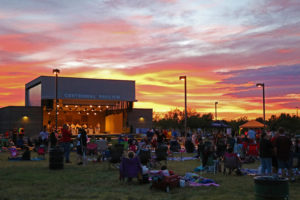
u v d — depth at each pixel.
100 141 19.16
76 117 47.03
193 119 70.69
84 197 9.46
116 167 16.31
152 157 18.86
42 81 41.25
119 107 46.41
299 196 9.71
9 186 11.20
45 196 9.59
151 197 9.51
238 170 13.99
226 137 23.67
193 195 9.82
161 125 75.12
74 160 20.39
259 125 39.53
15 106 40.91
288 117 67.44
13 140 31.81
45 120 43.78
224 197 9.51
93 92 43.72
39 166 17.02
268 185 8.03
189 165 17.88
